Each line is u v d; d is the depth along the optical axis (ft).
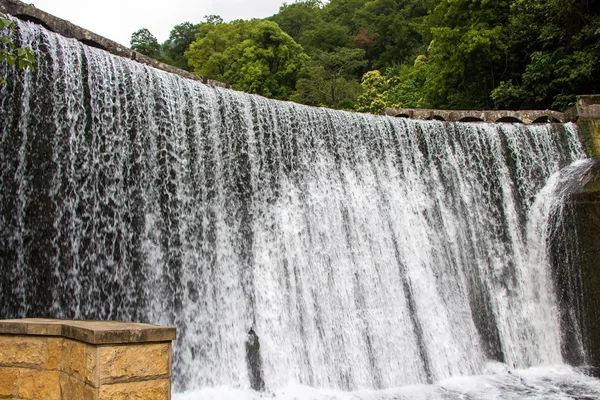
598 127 50.52
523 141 49.32
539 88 66.44
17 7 31.48
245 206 37.24
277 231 38.09
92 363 14.01
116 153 31.65
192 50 190.60
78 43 31.42
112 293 30.25
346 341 37.91
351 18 199.82
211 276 34.47
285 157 40.22
